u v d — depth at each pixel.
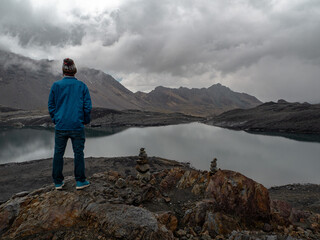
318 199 23.92
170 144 113.38
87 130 197.75
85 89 4.49
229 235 5.11
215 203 6.26
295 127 166.88
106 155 87.06
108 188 5.22
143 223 3.71
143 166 8.72
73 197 4.46
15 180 46.25
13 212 4.23
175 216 5.88
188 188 8.51
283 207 6.97
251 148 102.19
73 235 3.58
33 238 3.54
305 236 5.48
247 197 6.12
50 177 47.56
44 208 4.16
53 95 4.32
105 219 3.80
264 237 4.80
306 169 63.97
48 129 194.38
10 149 102.00
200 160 75.19
